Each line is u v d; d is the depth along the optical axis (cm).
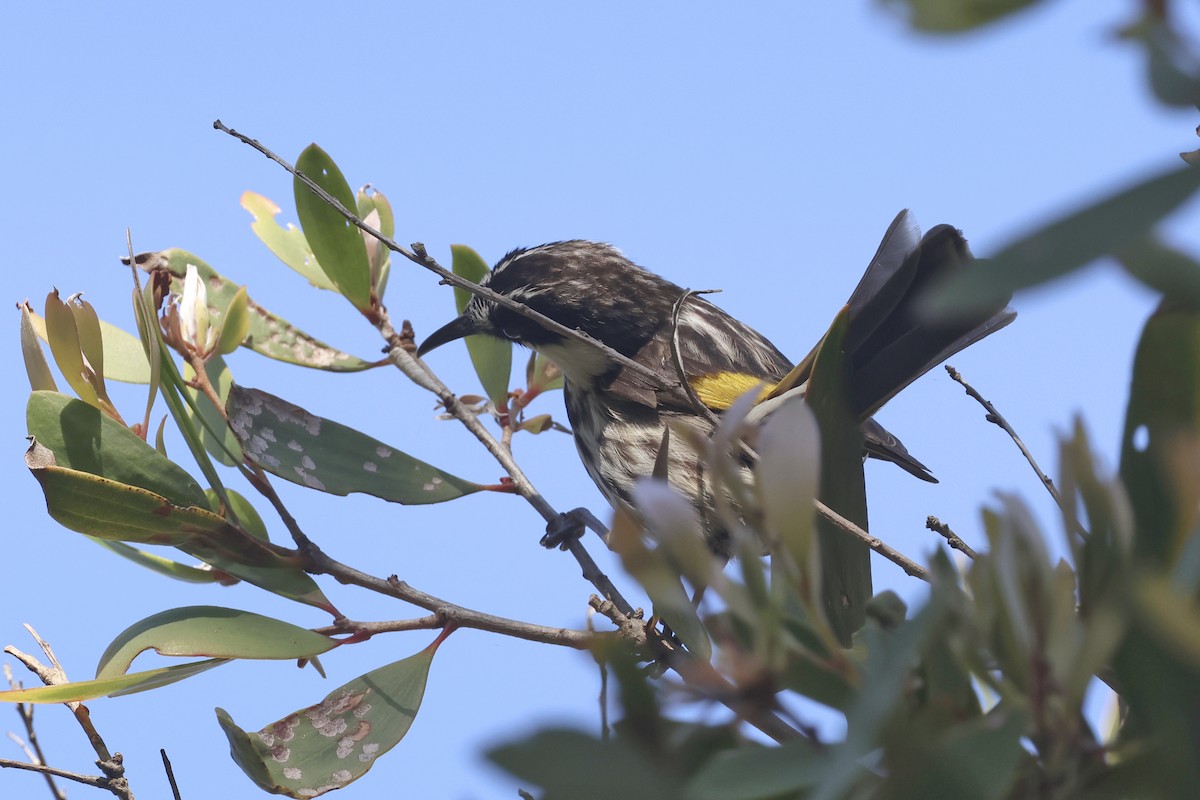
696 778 202
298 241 945
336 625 659
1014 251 129
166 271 777
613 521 230
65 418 665
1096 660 209
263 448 764
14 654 686
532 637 667
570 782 182
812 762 202
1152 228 126
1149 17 134
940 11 142
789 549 226
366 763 618
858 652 242
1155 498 231
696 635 413
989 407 677
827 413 428
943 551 238
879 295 830
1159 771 222
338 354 917
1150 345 237
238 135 732
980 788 204
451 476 800
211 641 618
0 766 636
